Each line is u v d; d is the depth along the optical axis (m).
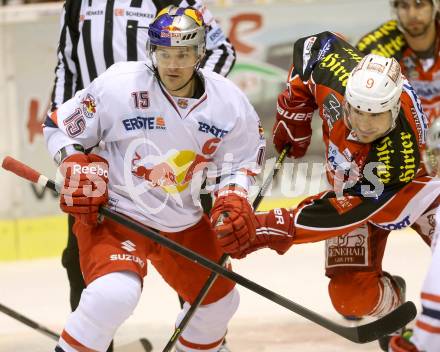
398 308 10.01
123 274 9.77
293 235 10.55
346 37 19.94
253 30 19.64
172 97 10.05
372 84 9.71
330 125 10.77
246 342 13.38
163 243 10.00
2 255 19.25
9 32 19.03
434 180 10.96
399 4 13.88
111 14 11.95
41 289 16.81
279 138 12.31
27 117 19.22
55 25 19.14
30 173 10.42
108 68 11.20
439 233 8.27
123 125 10.12
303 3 19.70
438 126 9.40
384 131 10.00
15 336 13.95
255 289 10.07
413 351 8.20
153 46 9.84
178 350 11.21
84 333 9.62
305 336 13.63
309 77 11.31
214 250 10.91
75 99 10.54
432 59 14.27
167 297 16.03
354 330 10.02
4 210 19.28
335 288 11.67
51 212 19.48
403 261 17.86
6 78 19.06
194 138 10.23
